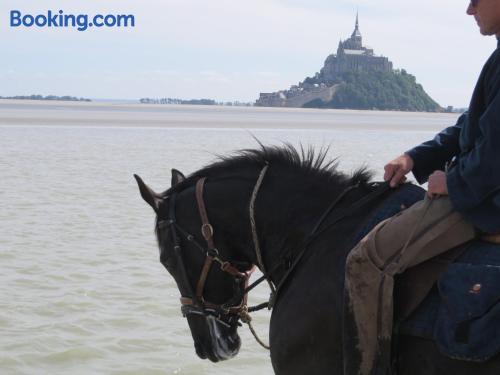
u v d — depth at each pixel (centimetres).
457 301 329
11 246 1179
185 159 2766
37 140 3766
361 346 353
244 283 436
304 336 380
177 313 868
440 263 346
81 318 838
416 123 8894
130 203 1648
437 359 333
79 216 1466
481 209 335
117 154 2959
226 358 442
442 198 349
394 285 353
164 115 9712
